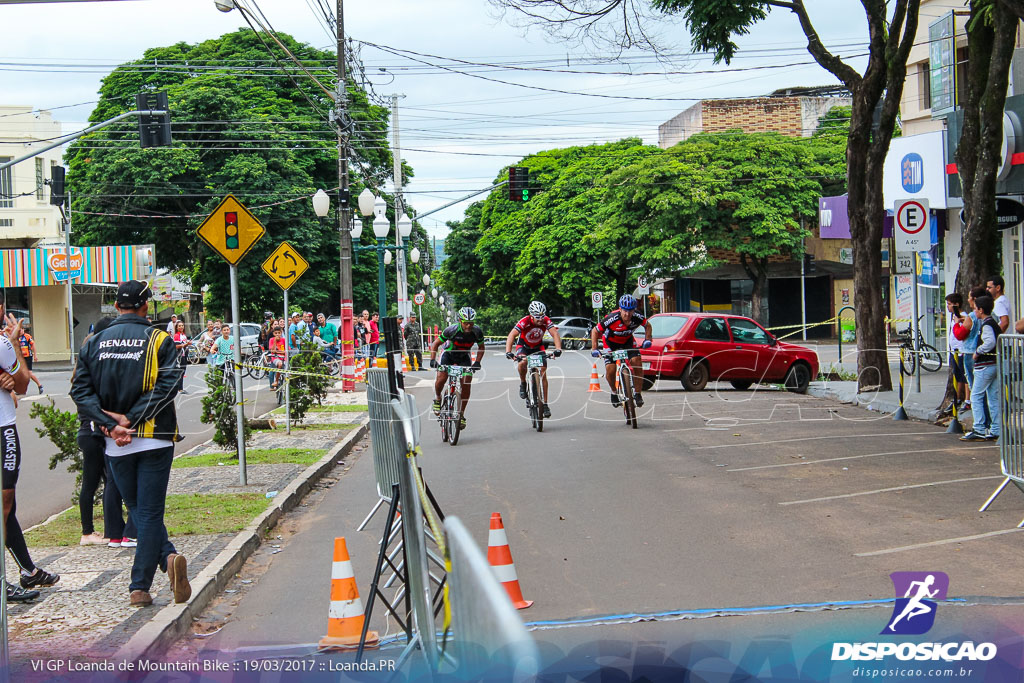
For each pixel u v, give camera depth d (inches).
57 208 1903.3
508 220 2289.6
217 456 526.0
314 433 631.8
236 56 1879.9
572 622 229.9
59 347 1943.9
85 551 315.6
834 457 454.3
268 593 276.1
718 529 317.4
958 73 868.0
